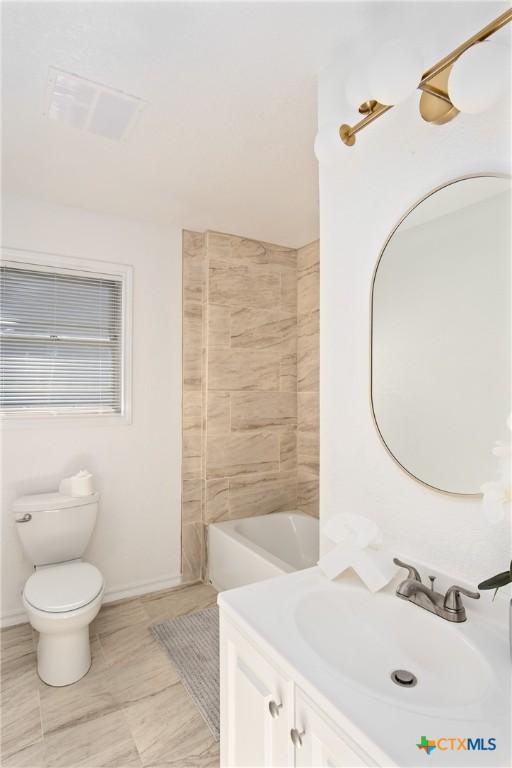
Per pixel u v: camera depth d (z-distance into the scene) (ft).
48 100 5.58
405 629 3.79
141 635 7.97
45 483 8.60
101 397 9.32
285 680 3.21
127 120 6.03
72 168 7.38
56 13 4.26
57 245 8.75
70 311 9.02
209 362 10.14
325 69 5.05
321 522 5.29
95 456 9.13
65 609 6.36
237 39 4.61
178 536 10.11
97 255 9.18
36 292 8.70
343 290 5.03
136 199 8.59
